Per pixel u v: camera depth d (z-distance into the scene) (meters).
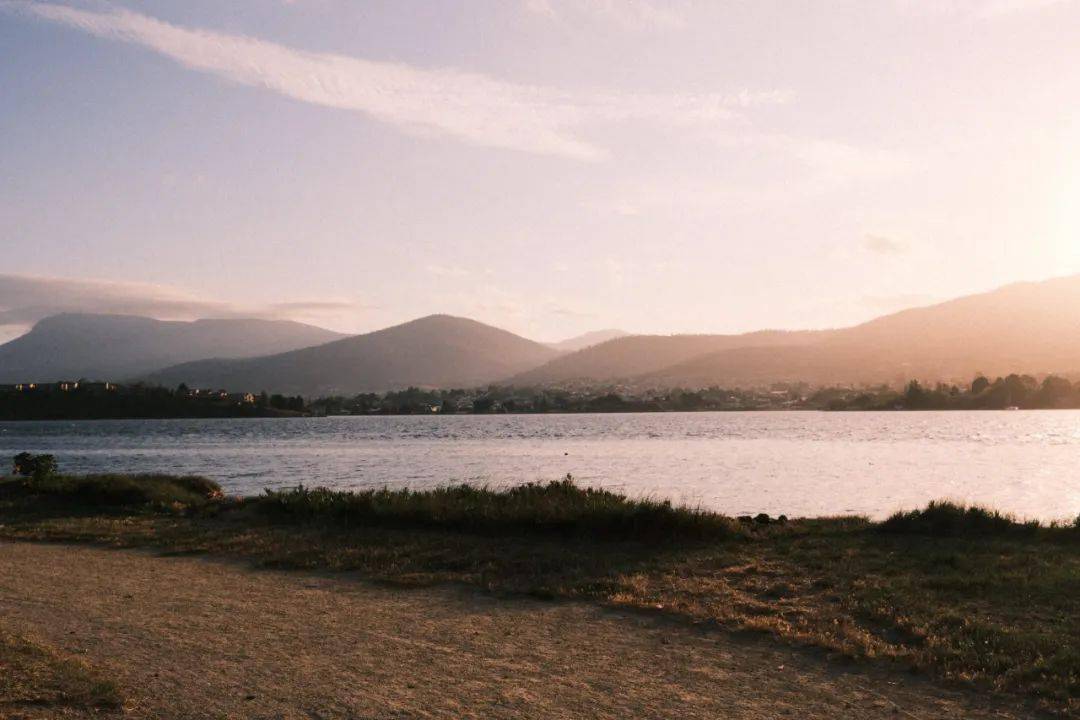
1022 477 47.28
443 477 49.28
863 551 15.35
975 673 8.34
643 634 10.14
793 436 113.94
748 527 18.30
